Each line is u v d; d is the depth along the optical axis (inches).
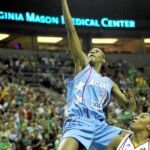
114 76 1152.8
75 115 247.1
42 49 1314.0
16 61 1144.8
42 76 1105.4
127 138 258.1
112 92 268.2
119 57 1341.0
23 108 760.3
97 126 247.8
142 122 261.6
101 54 264.4
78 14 1274.6
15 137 626.5
